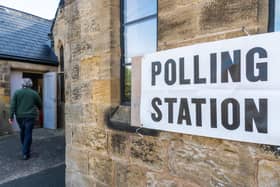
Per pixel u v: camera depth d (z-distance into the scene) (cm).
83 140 247
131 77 197
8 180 352
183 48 158
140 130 190
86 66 242
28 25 907
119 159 209
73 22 262
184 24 161
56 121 796
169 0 170
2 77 696
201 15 152
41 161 439
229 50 136
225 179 142
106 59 219
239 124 132
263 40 123
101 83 225
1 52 701
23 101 452
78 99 254
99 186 229
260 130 124
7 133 699
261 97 124
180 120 159
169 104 166
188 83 154
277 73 118
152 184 183
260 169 127
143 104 184
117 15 219
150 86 179
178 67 160
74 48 260
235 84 133
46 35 935
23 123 455
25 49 790
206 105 146
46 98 816
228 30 140
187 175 161
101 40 224
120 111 211
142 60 185
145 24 201
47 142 590
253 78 126
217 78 141
